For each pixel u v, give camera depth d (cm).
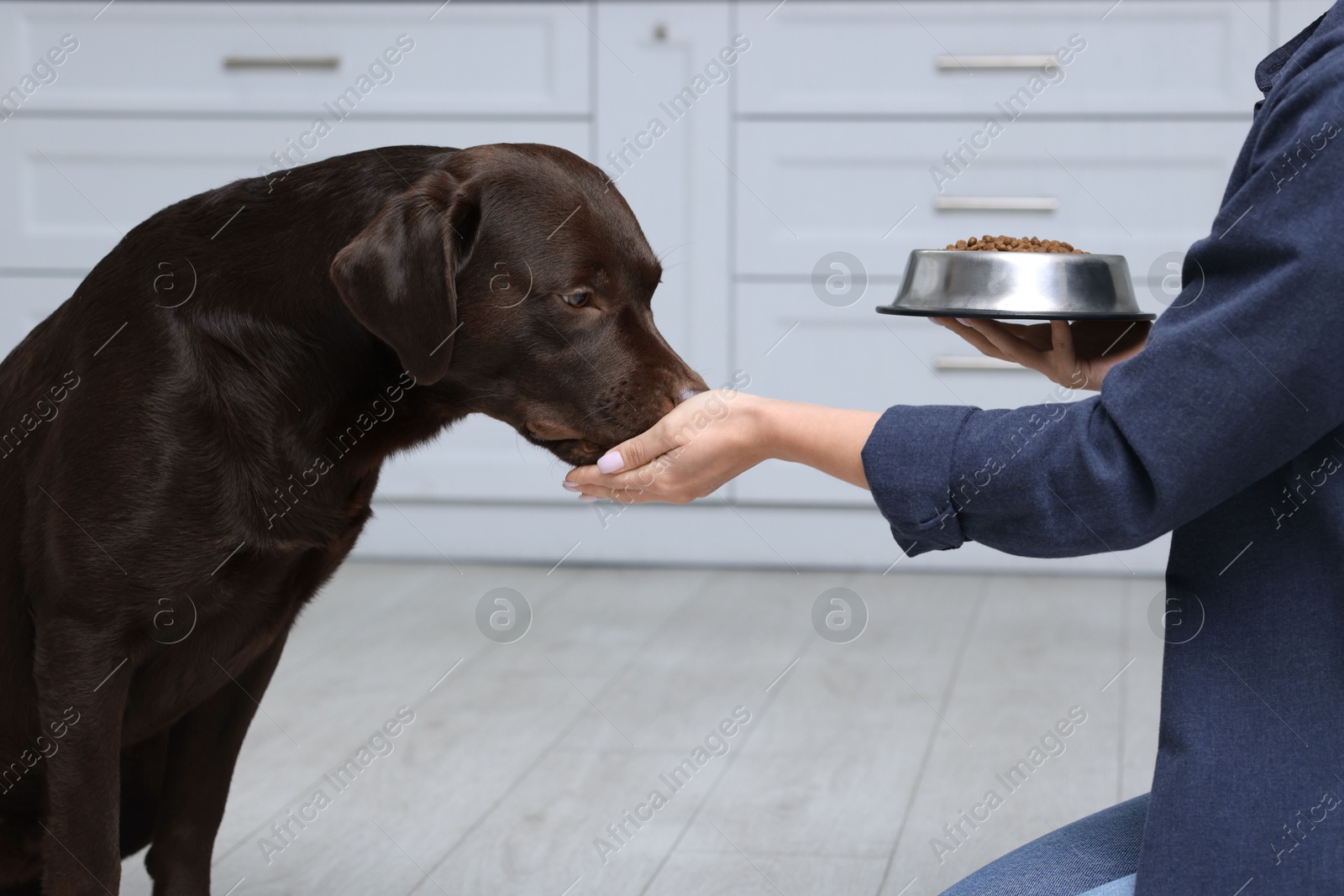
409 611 354
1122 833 124
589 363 155
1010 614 345
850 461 119
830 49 373
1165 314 104
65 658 145
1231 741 104
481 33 382
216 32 384
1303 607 104
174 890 165
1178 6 356
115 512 143
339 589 377
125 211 392
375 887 193
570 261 153
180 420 144
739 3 373
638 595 370
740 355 388
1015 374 375
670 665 304
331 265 142
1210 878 102
